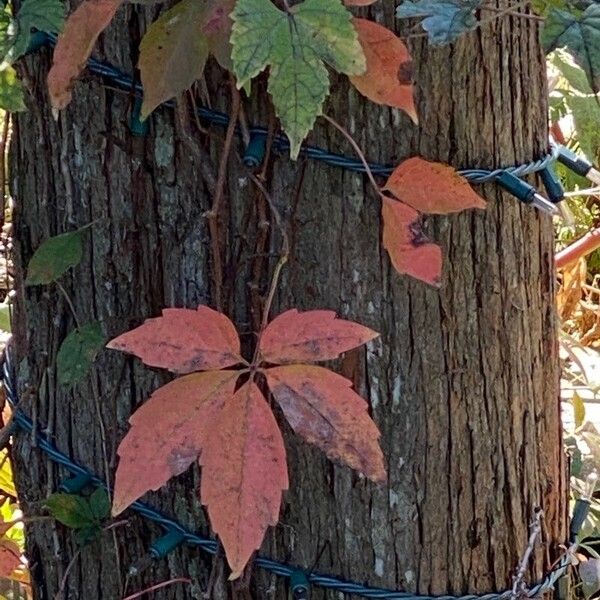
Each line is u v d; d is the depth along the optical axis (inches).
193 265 26.0
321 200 25.3
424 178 24.5
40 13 23.1
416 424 26.5
